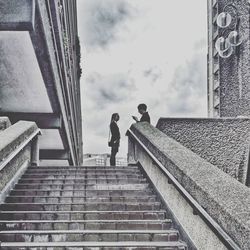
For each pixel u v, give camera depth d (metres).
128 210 6.04
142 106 9.85
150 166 7.15
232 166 7.77
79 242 4.88
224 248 3.53
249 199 3.56
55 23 9.64
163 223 5.42
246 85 10.23
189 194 4.39
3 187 6.12
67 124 13.56
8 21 6.53
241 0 10.70
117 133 10.74
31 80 9.35
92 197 6.37
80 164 27.12
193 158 5.42
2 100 10.69
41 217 5.61
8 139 6.33
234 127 7.95
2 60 8.43
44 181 7.12
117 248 4.72
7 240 4.96
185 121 8.02
